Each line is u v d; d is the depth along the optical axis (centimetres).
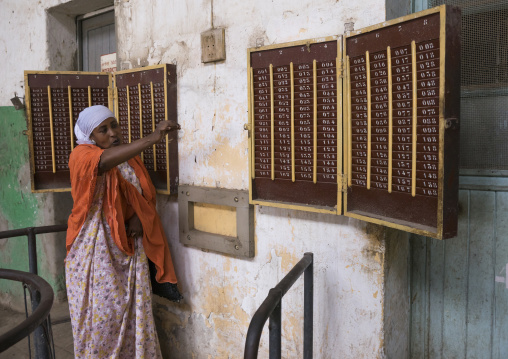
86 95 262
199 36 225
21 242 351
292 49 179
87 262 199
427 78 129
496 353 176
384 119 147
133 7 257
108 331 202
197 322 246
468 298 181
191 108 233
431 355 193
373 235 174
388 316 178
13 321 346
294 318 204
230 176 219
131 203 207
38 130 258
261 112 194
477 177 174
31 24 322
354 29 170
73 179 196
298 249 198
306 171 181
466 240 179
